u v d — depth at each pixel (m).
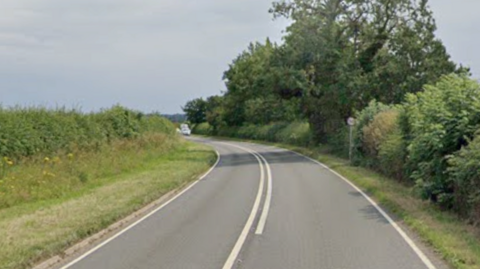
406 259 10.35
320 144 50.91
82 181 22.66
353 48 46.84
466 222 13.81
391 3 45.56
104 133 33.22
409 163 21.06
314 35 46.19
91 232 13.34
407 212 15.47
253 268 9.79
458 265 9.52
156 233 13.29
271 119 80.25
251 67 87.62
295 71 46.66
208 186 23.80
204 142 75.50
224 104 94.75
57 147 26.16
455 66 44.69
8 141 22.53
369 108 33.56
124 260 10.51
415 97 22.22
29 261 10.35
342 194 20.47
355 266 9.83
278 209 16.86
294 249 11.29
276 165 35.19
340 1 47.28
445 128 15.77
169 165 32.44
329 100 46.47
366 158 32.00
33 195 18.56
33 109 26.14
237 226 14.07
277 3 47.84
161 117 53.66
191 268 9.83
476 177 13.24
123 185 22.39
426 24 45.44
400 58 44.03
